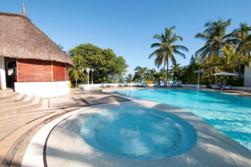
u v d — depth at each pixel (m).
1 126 5.82
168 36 29.84
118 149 4.94
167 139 5.82
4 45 10.72
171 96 18.52
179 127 6.49
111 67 37.41
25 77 11.96
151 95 19.25
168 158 4.04
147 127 7.03
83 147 4.49
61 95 14.29
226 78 25.44
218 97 17.22
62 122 6.46
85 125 6.48
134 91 22.52
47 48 12.94
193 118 7.18
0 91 10.70
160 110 8.64
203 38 27.59
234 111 11.08
